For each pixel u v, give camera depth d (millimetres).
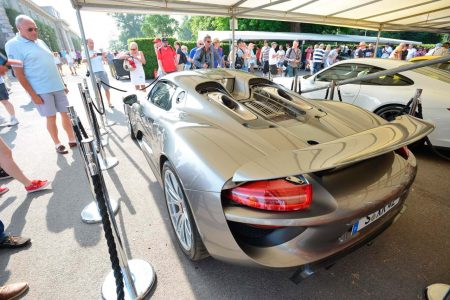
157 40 7520
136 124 3008
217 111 1806
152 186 2760
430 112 3045
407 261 1703
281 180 1163
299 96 2305
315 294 1494
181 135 1609
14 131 4906
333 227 1186
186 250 1704
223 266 1705
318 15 6609
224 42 15844
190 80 2275
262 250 1224
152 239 1976
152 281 1585
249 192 1160
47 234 2090
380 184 1321
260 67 14289
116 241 1430
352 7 5695
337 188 1239
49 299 1534
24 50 3172
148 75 13523
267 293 1511
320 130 1689
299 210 1146
